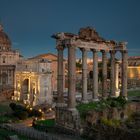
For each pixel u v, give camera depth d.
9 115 99.88
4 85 143.00
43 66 129.38
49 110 114.50
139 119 63.03
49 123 69.25
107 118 61.72
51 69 138.88
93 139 53.66
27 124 87.00
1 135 62.09
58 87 63.47
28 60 135.50
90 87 140.88
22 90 135.88
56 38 62.91
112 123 58.06
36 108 114.38
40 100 126.44
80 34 65.31
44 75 128.50
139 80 167.75
